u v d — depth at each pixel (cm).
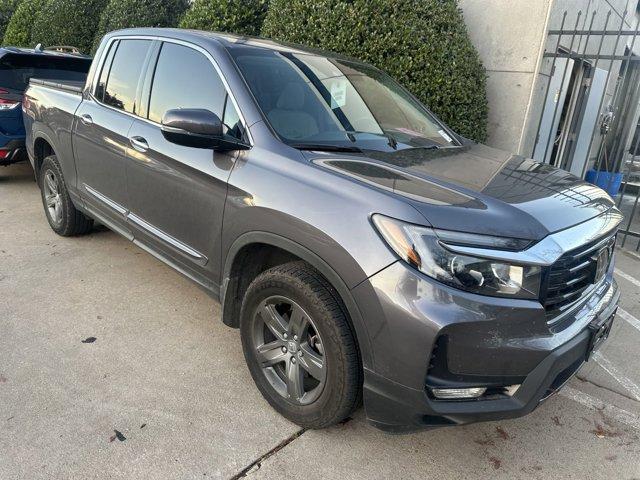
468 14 628
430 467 250
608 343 380
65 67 656
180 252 317
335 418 246
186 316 366
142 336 338
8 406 266
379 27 519
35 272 416
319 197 234
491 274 205
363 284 213
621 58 579
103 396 279
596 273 253
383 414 223
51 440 246
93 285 401
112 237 498
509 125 625
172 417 268
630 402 313
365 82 353
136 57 372
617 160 932
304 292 238
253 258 280
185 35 337
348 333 230
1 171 725
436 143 328
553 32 589
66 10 886
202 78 312
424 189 231
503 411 213
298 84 308
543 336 213
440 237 205
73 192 440
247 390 293
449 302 201
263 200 251
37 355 310
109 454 241
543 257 210
